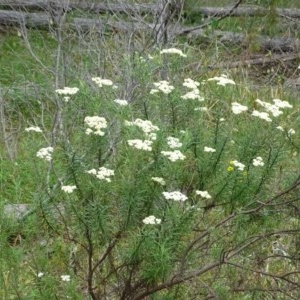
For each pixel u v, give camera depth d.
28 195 5.70
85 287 4.45
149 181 3.96
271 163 4.20
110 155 4.21
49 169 4.86
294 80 8.36
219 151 4.15
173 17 7.78
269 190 4.37
